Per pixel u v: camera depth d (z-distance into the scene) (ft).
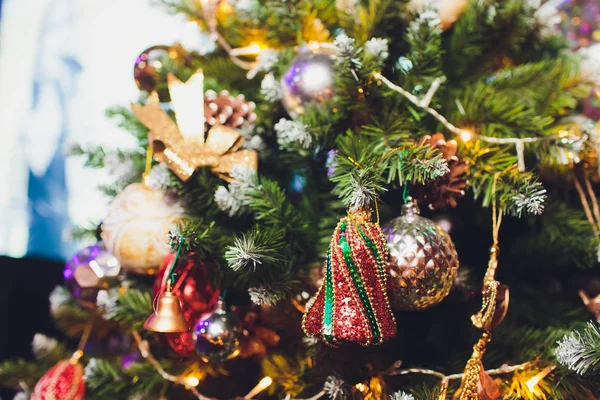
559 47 2.61
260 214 2.11
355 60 2.01
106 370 2.44
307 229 2.16
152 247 2.20
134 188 2.28
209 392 2.45
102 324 2.68
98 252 2.40
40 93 4.25
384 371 2.08
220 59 2.62
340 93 2.12
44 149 4.19
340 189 1.99
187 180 2.22
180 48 2.54
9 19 4.26
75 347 3.05
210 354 2.10
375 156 1.96
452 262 1.92
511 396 1.95
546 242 2.30
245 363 2.47
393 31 2.28
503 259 2.36
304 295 2.10
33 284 3.05
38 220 4.13
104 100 4.30
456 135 2.17
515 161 2.14
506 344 2.14
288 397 2.12
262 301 1.99
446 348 2.25
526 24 2.30
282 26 2.42
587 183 2.28
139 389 2.41
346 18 2.30
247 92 2.61
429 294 1.91
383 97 2.15
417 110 2.19
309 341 2.06
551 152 2.07
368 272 1.83
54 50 4.28
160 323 1.94
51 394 2.39
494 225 2.02
